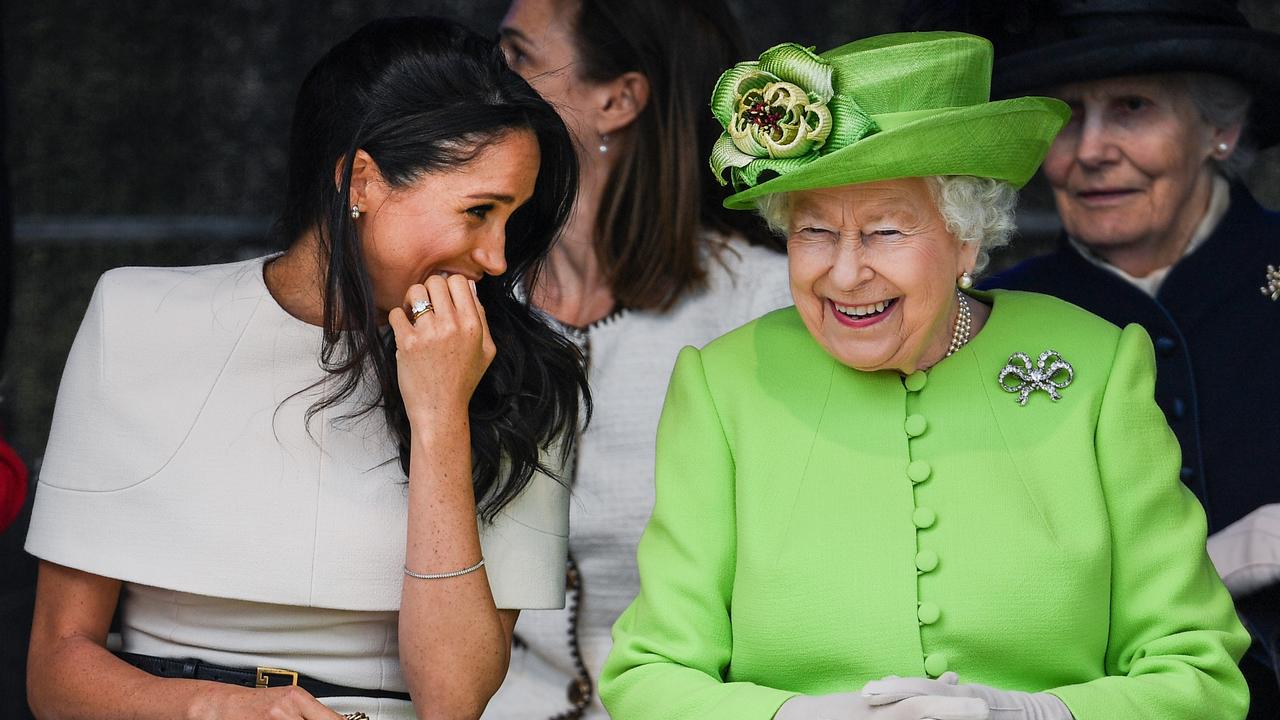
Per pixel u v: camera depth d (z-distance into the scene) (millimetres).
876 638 10570
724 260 16109
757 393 11289
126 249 22781
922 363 11188
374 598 11594
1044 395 10930
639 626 11219
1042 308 11352
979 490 10719
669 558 11203
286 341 11750
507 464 11961
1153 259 14578
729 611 11188
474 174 11016
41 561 12039
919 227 10391
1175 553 10742
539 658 15820
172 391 11680
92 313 11969
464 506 11406
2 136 15453
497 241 11297
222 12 22906
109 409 11672
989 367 11086
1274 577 13711
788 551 10797
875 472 10883
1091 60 13922
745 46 16484
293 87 22953
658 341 15922
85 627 11883
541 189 11773
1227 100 14195
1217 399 14180
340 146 11180
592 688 15703
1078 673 10617
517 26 15930
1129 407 10828
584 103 15742
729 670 11164
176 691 11367
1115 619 10844
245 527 11500
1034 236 21562
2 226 15148
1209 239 14438
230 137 22938
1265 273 14352
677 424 11461
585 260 16094
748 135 10398
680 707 10586
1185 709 10312
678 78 15828
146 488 11547
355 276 11148
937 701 9695
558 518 12258
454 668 11359
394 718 11836
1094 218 14562
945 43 10383
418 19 11625
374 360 11383
